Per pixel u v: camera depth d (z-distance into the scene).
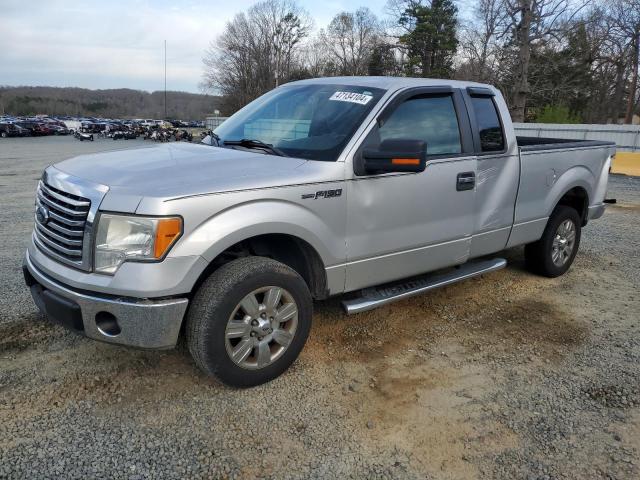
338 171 3.36
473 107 4.35
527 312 4.62
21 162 19.52
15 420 2.84
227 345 3.00
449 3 46.41
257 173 3.12
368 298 3.79
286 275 3.18
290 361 3.34
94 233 2.78
